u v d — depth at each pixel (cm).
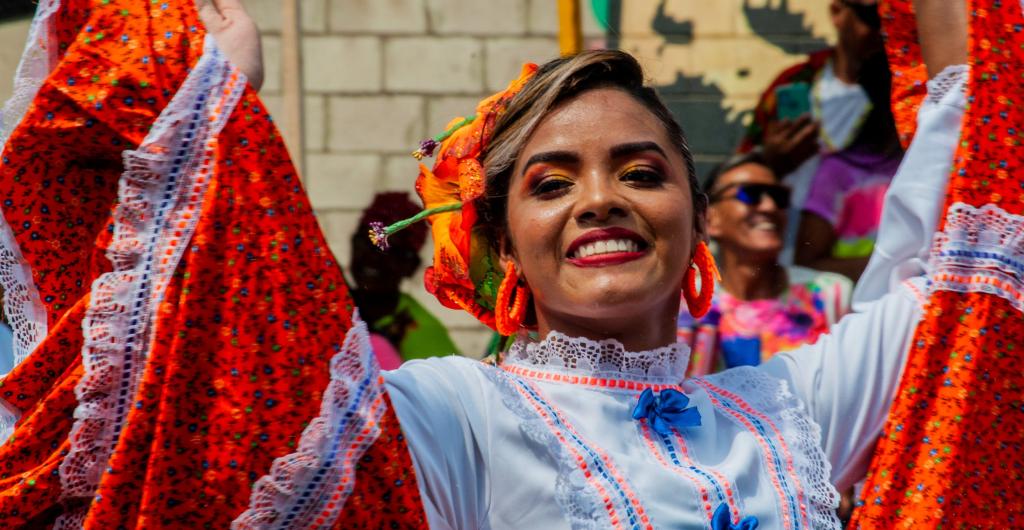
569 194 278
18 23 643
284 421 248
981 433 288
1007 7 296
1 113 259
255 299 250
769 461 279
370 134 655
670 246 276
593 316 276
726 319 516
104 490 241
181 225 250
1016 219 291
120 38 257
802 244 538
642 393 278
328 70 654
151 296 248
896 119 325
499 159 289
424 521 257
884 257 319
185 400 246
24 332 260
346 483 250
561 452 267
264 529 246
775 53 636
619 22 641
